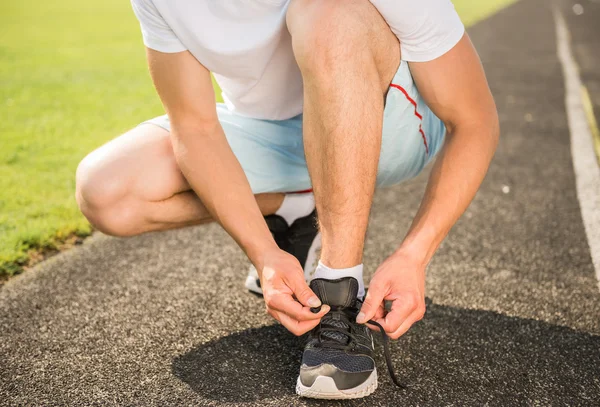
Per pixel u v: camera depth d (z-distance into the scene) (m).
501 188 3.09
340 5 1.36
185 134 1.59
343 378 1.38
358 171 1.35
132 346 1.68
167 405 1.43
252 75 1.67
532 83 5.77
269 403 1.43
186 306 1.92
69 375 1.55
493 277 2.11
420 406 1.42
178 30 1.52
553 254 2.31
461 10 13.88
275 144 1.83
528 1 17.66
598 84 5.71
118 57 7.48
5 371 1.57
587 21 12.04
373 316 1.37
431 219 1.46
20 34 9.87
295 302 1.35
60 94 5.34
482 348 1.67
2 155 3.57
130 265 2.23
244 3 1.52
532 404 1.43
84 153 3.64
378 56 1.44
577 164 3.45
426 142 1.79
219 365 1.59
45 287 2.06
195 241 2.46
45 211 2.71
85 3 16.91
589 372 1.57
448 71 1.49
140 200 1.72
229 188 1.52
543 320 1.82
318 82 1.33
